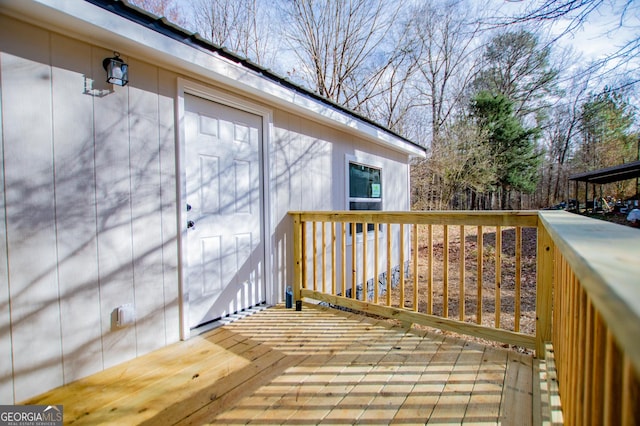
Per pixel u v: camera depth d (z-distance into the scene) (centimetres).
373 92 1262
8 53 169
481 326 235
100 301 205
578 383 92
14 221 172
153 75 232
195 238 265
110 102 209
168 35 217
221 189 287
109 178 209
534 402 168
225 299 292
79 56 195
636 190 1455
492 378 192
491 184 1417
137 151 223
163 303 239
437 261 787
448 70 1315
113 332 211
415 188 1288
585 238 72
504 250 846
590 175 1219
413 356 221
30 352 177
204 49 241
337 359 218
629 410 45
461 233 244
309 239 398
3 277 169
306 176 392
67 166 191
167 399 174
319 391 180
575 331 104
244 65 274
